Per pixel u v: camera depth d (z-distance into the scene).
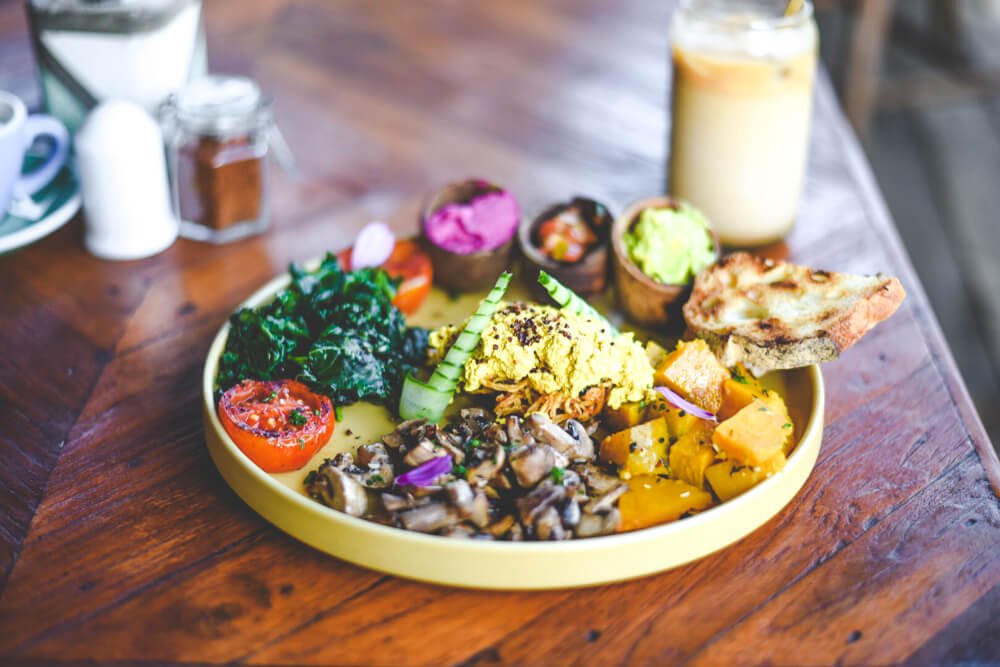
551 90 0.89
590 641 0.48
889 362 0.62
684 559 0.49
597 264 0.63
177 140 0.70
